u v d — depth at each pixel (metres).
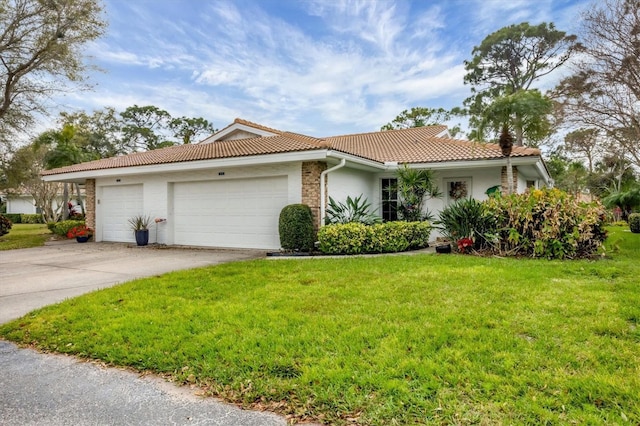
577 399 2.75
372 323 4.38
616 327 4.09
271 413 2.79
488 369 3.22
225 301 5.50
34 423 2.73
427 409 2.68
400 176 12.33
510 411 2.62
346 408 2.75
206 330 4.34
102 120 39.62
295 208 10.50
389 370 3.21
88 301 5.70
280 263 8.70
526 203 9.09
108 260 10.24
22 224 33.94
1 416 2.82
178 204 13.59
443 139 16.50
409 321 4.43
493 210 9.55
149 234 14.05
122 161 15.05
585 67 14.64
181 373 3.41
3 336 4.55
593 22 13.95
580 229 8.59
